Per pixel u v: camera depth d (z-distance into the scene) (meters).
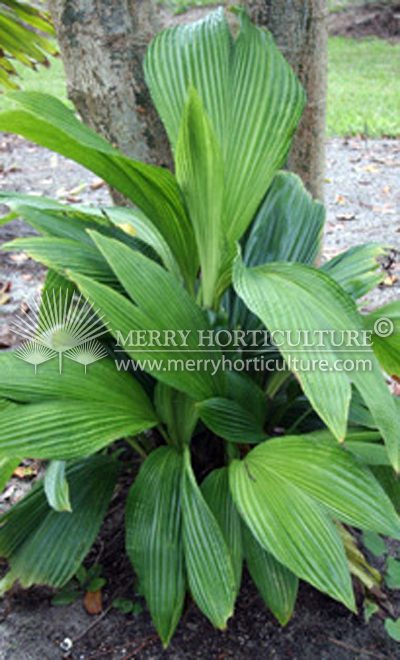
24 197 1.66
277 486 1.42
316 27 1.96
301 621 1.62
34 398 1.43
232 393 1.63
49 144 1.50
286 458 1.47
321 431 1.61
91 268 1.54
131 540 1.49
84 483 1.66
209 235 1.56
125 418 1.50
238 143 1.61
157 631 1.49
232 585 1.36
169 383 1.44
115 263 1.42
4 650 1.57
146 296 1.44
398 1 9.81
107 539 1.82
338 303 1.36
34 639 1.59
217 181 1.47
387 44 9.10
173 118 1.63
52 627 1.62
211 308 1.69
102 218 1.72
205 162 1.44
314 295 1.35
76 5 1.88
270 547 1.33
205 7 9.85
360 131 5.32
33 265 3.29
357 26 9.78
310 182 2.22
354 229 3.58
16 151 5.09
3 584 1.54
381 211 3.81
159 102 1.65
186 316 1.49
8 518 1.62
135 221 1.74
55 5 1.91
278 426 1.89
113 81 1.96
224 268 1.61
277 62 1.61
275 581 1.46
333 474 1.41
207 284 1.66
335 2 10.47
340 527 1.62
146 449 1.82
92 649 1.57
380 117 5.57
